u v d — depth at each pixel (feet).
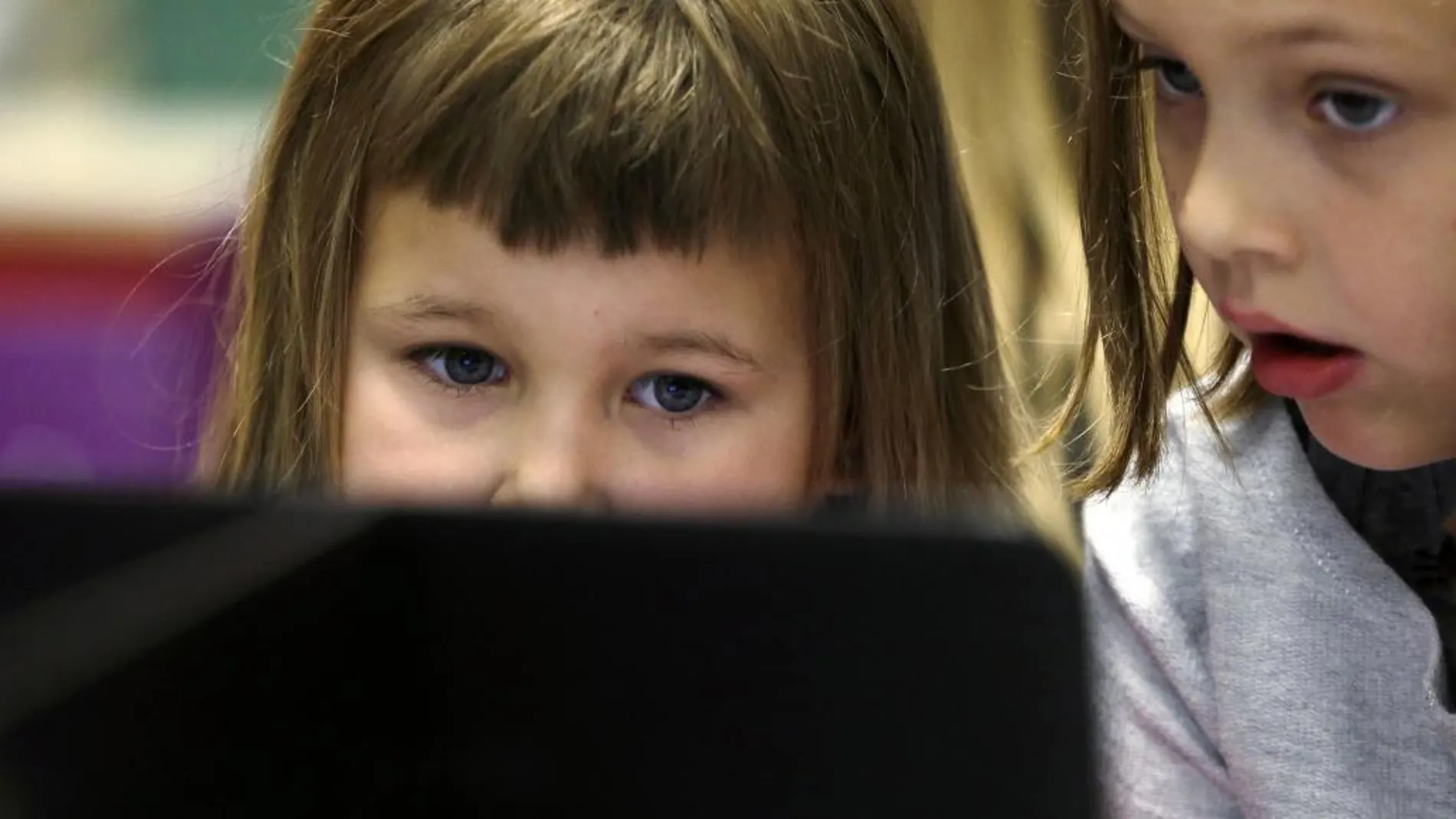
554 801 3.94
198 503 3.98
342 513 3.95
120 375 15.87
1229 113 5.78
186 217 15.57
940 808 3.77
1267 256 5.85
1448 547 7.41
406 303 8.23
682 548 3.87
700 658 3.87
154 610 3.99
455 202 7.91
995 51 13.00
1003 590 3.72
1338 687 7.37
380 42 8.66
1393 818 7.17
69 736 4.05
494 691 3.95
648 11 8.26
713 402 8.27
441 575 3.94
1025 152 12.57
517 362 8.09
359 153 8.57
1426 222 5.53
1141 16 5.93
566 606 3.90
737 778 3.87
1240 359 7.90
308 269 9.00
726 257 8.00
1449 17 5.10
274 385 9.52
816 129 8.46
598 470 8.05
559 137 7.73
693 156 7.81
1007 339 10.57
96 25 18.66
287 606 3.98
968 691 3.74
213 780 4.02
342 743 3.99
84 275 16.17
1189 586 8.25
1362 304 5.74
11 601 4.02
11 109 18.11
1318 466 7.78
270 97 13.87
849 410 8.94
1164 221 7.49
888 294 8.98
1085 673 3.67
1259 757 7.52
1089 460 8.92
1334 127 5.61
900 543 3.77
